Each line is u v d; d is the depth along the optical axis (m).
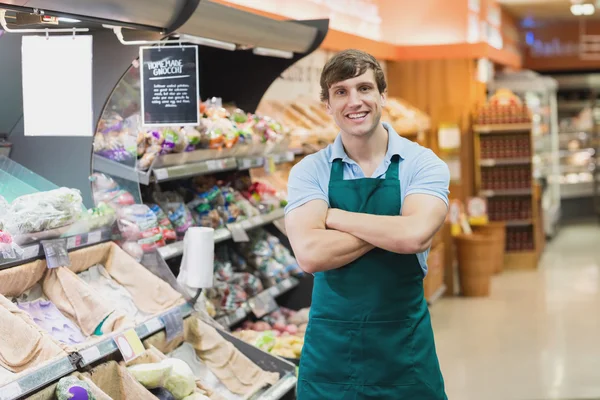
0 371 2.95
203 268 4.01
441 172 2.87
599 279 10.76
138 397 3.31
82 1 3.07
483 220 10.88
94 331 3.51
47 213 3.41
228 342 4.08
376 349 2.82
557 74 18.70
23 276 3.37
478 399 6.03
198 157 4.71
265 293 5.30
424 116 10.38
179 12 3.80
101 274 3.93
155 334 3.77
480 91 11.65
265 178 6.17
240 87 5.79
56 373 2.99
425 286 9.07
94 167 4.04
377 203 2.86
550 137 14.92
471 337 7.95
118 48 3.95
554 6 15.00
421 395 2.85
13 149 4.08
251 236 5.62
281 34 5.07
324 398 2.87
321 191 2.89
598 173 18.03
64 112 3.51
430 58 11.09
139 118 4.15
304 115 7.41
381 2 11.62
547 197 14.54
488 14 13.02
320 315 2.88
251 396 3.95
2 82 3.91
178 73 4.10
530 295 9.88
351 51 2.79
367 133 2.81
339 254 2.76
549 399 6.00
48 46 3.49
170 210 4.71
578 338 7.79
